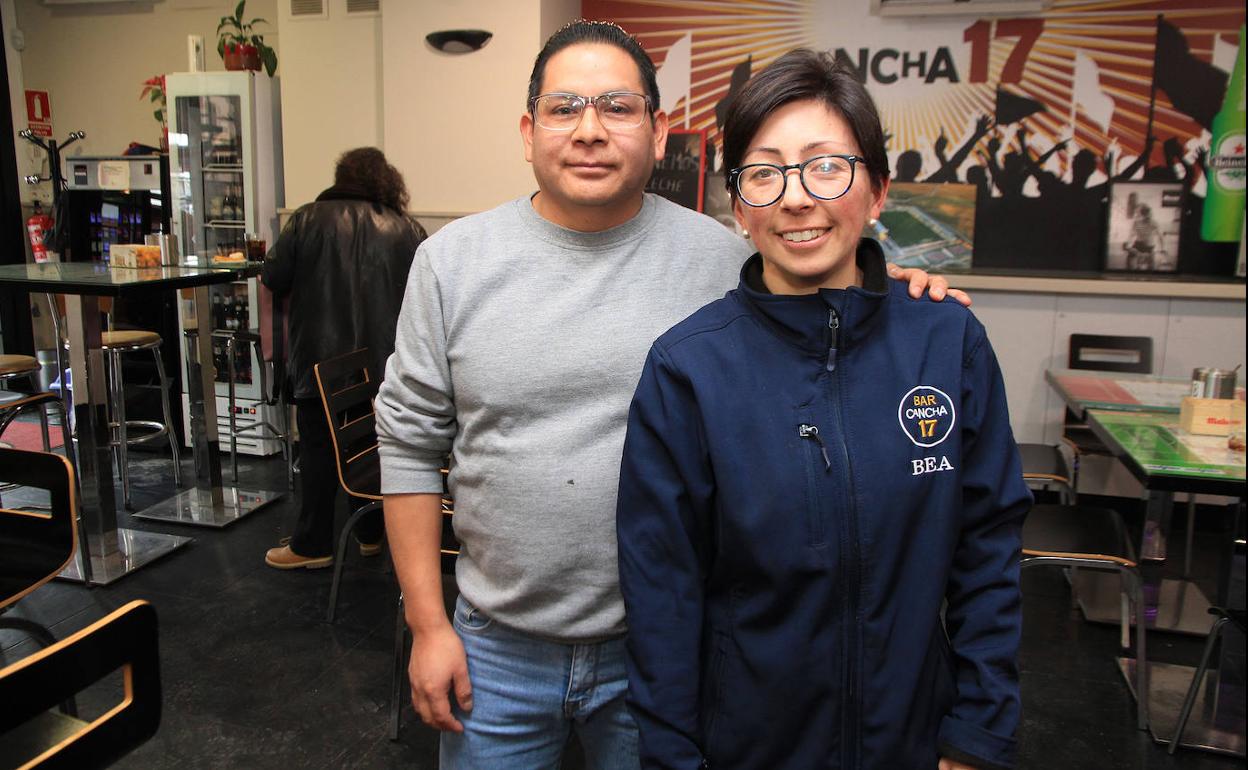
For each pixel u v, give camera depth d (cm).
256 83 457
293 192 468
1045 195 444
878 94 454
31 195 591
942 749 104
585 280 119
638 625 108
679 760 104
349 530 297
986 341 109
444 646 124
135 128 583
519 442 118
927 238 458
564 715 126
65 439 378
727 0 463
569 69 112
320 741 234
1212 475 223
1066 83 434
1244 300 387
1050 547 254
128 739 116
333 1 448
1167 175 429
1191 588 333
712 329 108
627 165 113
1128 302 401
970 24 438
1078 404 307
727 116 108
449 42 431
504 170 434
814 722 103
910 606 102
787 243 102
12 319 579
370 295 337
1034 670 279
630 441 109
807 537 100
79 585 321
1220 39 415
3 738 133
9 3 574
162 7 562
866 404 102
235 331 445
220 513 392
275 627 295
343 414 329
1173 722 247
